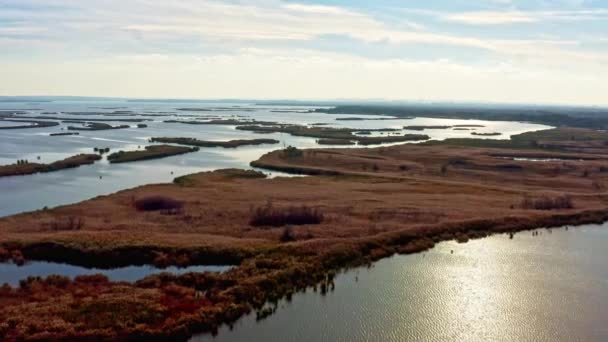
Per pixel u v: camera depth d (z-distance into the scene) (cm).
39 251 4075
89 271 3831
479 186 7488
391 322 3028
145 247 4134
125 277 3706
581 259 4247
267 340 2797
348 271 3897
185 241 4306
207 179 7619
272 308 3194
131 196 6253
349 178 8119
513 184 8038
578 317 3145
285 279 3562
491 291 3525
